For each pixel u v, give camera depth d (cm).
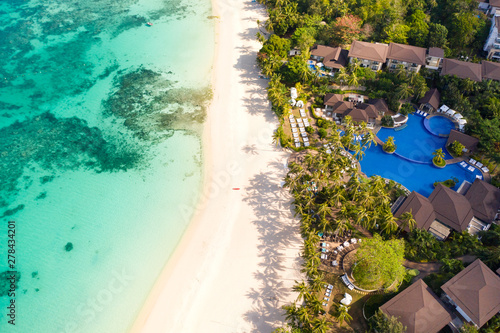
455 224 7056
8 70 11319
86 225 7644
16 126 9600
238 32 12744
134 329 6253
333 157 8044
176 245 7344
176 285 6769
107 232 7538
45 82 10912
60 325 6288
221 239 7381
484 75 9969
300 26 11900
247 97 10325
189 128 9512
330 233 7038
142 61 11656
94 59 11762
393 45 10619
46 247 7294
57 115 9906
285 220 7625
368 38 11712
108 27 13150
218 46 12162
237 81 10838
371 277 6481
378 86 10156
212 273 6894
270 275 6825
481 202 7381
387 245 6272
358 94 10144
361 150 8525
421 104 9700
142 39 12556
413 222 6812
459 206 7200
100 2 14412
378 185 7212
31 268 6988
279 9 12175
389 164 8600
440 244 6894
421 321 5675
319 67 10556
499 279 6038
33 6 14188
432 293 6050
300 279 6750
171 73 11162
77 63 11594
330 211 7031
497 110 9069
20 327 6253
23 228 7581
